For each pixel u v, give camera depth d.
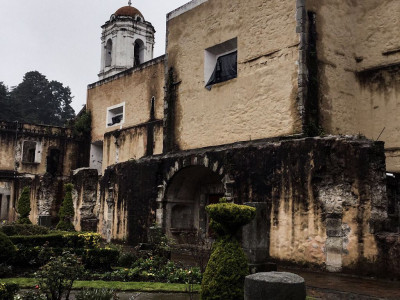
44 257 10.25
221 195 17.28
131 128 26.92
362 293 8.73
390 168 15.03
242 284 6.81
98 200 24.38
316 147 12.02
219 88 17.22
